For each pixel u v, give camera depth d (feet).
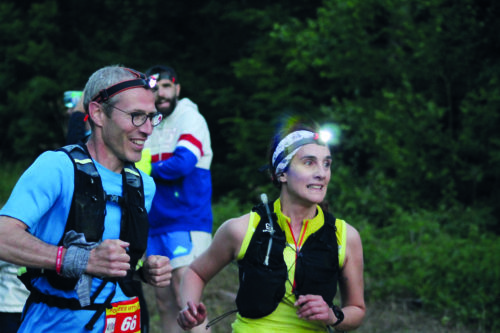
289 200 15.08
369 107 50.80
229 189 60.34
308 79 55.77
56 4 69.26
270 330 14.49
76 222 11.80
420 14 53.57
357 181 49.78
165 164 22.63
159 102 23.17
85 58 68.69
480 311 30.73
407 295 33.14
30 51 65.57
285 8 59.52
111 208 12.39
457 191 49.03
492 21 50.60
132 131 12.35
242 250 14.76
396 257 35.81
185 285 15.93
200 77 63.05
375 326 29.45
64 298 11.96
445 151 48.65
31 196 11.64
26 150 66.54
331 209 46.83
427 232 40.96
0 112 66.95
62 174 11.87
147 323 14.07
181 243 22.97
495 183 49.08
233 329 15.25
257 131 55.83
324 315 13.74
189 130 23.02
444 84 51.93
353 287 15.21
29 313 12.23
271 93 56.75
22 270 12.92
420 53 49.52
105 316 12.30
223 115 62.85
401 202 47.14
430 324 30.01
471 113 48.14
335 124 51.31
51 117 67.92
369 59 51.26
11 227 11.41
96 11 70.49
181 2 64.13
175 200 23.04
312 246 14.70
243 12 58.95
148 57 65.10
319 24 52.29
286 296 14.56
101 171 12.44
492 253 35.24
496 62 50.11
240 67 56.39
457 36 49.75
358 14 50.65
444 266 33.81
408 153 47.21
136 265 12.74
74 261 11.22
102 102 12.31
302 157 14.80
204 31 64.64
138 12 64.95
